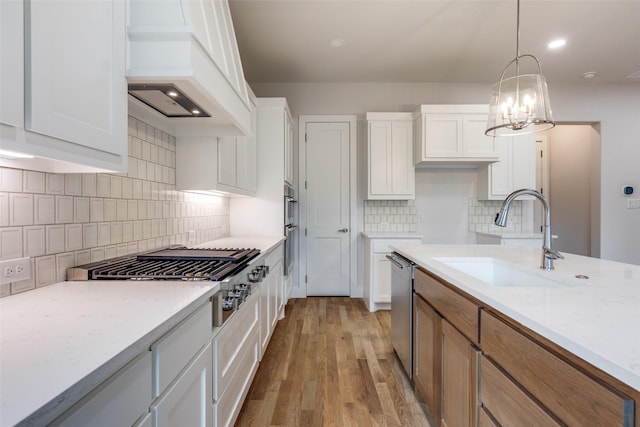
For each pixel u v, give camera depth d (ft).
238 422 5.65
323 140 13.91
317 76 13.12
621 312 2.85
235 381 4.87
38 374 1.75
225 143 7.45
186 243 7.48
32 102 2.31
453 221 14.02
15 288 3.35
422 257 6.19
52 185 3.80
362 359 8.04
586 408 2.22
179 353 3.00
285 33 9.95
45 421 1.50
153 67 3.67
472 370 3.90
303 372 7.38
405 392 6.57
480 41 10.41
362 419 5.74
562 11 8.80
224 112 5.32
